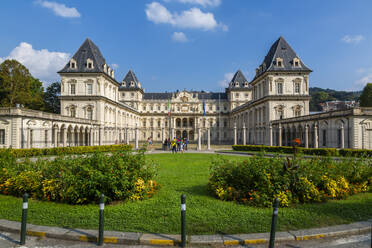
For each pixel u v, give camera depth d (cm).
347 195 1010
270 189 880
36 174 1017
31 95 6009
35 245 625
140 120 9925
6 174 1083
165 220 753
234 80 10306
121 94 9725
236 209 845
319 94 13175
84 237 646
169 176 1468
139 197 962
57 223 734
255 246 611
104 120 5553
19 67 5512
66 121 4047
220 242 618
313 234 657
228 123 10088
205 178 1406
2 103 5194
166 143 4297
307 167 982
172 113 9856
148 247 612
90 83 5400
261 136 5703
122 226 707
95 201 925
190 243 614
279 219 757
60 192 919
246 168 948
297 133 4384
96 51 5934
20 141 3102
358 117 3095
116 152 1059
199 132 4584
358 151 2639
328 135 3591
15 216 789
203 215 791
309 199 934
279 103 5169
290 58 5397
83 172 924
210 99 10669
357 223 731
